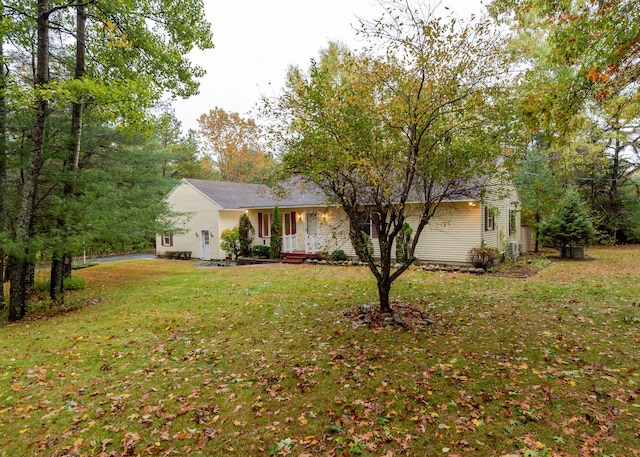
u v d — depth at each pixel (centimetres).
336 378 456
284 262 1752
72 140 977
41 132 855
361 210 697
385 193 560
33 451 335
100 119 1105
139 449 333
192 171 3488
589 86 546
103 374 496
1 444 347
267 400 412
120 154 1244
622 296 830
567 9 588
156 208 1218
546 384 423
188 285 1164
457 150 562
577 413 363
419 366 481
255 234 2119
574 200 1603
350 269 1401
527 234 2017
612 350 515
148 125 1042
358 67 575
